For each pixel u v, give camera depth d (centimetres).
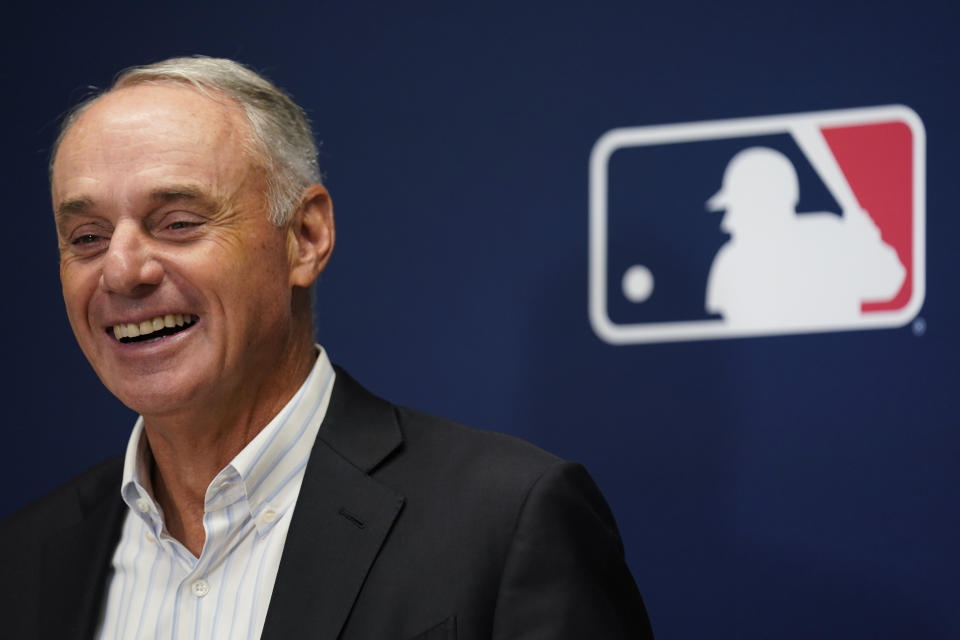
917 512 884
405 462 676
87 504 748
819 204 924
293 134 714
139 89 684
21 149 1159
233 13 1120
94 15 1158
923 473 884
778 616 908
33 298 1140
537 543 625
